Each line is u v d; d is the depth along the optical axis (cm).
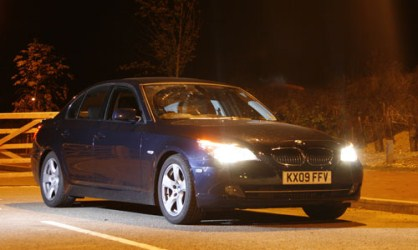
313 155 944
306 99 2067
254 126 977
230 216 1067
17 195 1326
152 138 994
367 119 1941
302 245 809
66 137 1138
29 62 2975
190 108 1052
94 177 1086
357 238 855
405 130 1986
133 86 1077
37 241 842
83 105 1158
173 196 958
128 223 980
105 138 1067
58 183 1147
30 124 1611
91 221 1001
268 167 919
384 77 1995
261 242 827
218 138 931
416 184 1342
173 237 862
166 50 2450
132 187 1023
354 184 970
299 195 932
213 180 910
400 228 941
